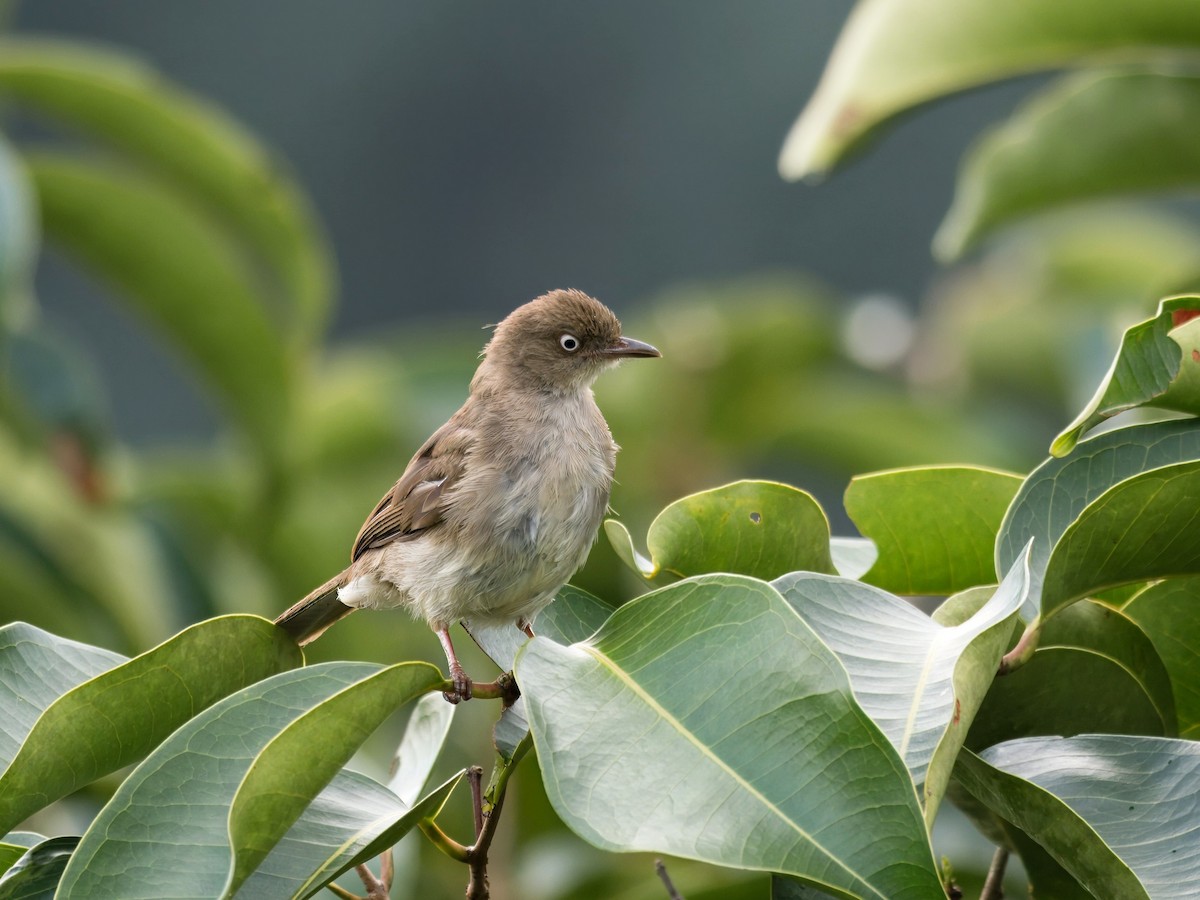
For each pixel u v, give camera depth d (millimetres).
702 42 39125
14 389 12188
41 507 12500
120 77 11695
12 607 12461
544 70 39844
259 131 39438
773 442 15531
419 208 39938
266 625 6457
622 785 5148
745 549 6844
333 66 40781
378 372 14781
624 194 39406
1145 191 11367
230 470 13461
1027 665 6414
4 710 6680
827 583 6105
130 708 6184
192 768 5637
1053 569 5949
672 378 15281
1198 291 10781
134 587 12633
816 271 37344
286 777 5465
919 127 36906
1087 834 5273
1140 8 9016
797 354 15266
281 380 12930
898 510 7031
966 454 14836
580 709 5434
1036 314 16250
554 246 39594
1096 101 10898
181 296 12602
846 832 4879
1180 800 5684
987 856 9820
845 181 36750
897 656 5742
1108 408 5945
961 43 9297
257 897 5832
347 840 6090
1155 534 5906
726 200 38375
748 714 5258
